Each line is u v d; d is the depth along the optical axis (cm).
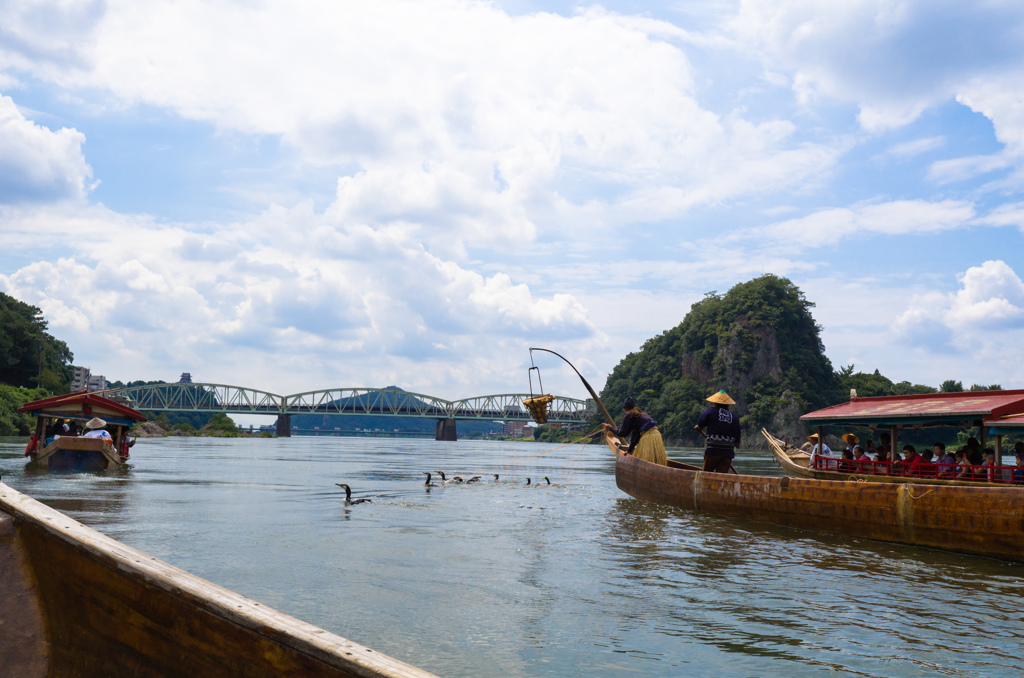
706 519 1123
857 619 529
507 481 1880
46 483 1404
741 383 15888
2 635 277
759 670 416
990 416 1103
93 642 270
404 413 18312
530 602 559
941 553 837
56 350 13750
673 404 15612
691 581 648
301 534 842
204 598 238
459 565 691
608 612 535
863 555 816
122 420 2227
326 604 529
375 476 1970
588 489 1711
